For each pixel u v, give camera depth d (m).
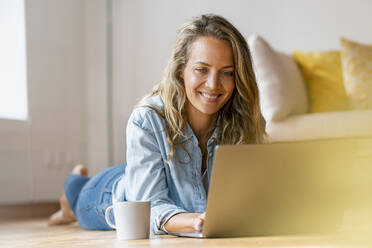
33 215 4.49
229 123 1.74
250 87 1.65
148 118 1.66
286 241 1.14
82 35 5.32
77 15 5.25
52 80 4.86
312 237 1.22
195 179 1.67
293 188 1.25
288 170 1.23
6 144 4.27
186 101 1.69
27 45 4.58
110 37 5.42
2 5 4.41
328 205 1.30
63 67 5.03
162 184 1.63
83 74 5.31
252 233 1.28
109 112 5.32
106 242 1.37
